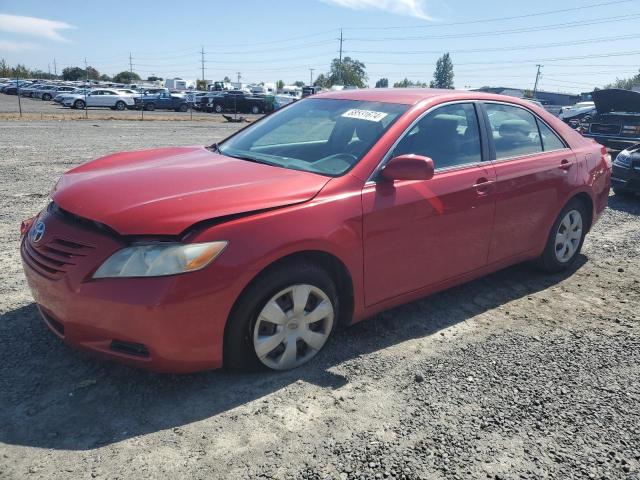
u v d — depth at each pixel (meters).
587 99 50.78
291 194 2.98
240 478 2.30
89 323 2.64
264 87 66.06
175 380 2.99
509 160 4.16
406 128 3.56
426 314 4.02
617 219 7.30
